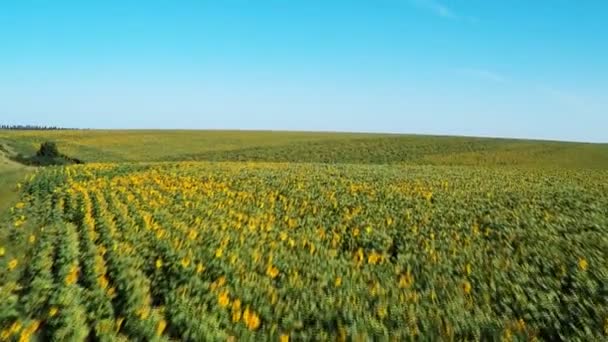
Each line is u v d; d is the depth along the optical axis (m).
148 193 21.20
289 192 22.69
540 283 9.95
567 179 34.38
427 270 10.95
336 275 10.32
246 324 7.75
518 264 11.52
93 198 19.77
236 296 8.91
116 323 7.85
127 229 14.04
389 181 28.77
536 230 15.01
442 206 19.70
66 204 19.00
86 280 9.89
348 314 8.05
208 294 8.84
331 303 8.59
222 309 8.16
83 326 7.65
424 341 7.43
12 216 16.88
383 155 61.97
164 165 35.88
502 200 21.92
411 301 8.87
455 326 7.84
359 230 15.30
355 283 9.81
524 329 7.82
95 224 14.91
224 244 12.19
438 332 7.71
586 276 10.08
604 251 12.55
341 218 16.94
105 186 23.33
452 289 9.62
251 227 14.36
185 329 7.79
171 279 9.83
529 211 19.14
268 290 9.15
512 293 9.47
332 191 23.39
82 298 8.81
